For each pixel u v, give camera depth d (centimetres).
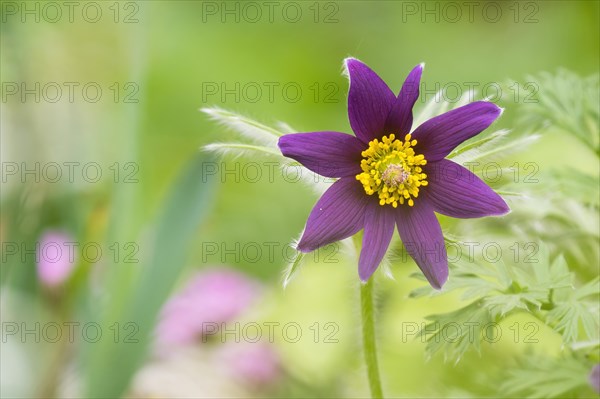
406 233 65
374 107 65
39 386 86
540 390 72
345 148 65
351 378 87
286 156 64
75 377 89
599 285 69
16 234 91
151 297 82
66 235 90
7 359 86
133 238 83
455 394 76
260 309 95
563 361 72
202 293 97
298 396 89
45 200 93
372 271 65
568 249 75
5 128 106
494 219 75
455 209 65
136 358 83
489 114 65
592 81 76
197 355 97
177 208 83
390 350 84
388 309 85
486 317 68
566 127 75
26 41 109
